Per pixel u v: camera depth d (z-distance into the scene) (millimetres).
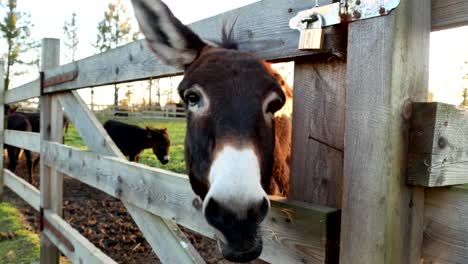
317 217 1334
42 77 4148
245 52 1638
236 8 1840
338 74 1384
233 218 1204
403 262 1172
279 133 1946
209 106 1435
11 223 5691
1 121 6934
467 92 6762
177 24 1776
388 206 1121
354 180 1215
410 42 1149
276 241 1536
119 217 5910
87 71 3172
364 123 1187
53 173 4164
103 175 2953
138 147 11008
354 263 1208
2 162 7004
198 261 2039
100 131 3074
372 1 1148
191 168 1612
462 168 1215
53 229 3969
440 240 1169
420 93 1193
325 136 1438
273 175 1899
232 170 1226
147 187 2387
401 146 1144
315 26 1348
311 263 1367
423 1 1170
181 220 2053
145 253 4508
